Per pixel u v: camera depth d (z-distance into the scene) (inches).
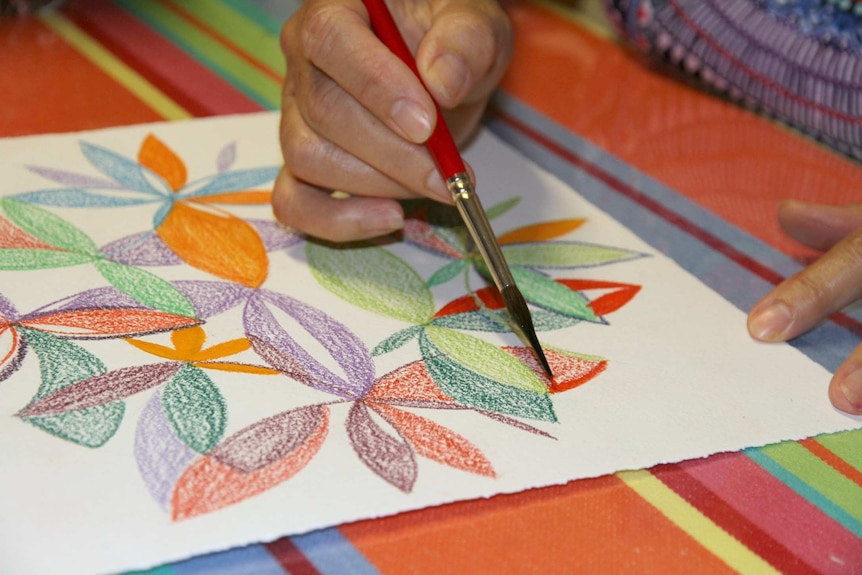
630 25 33.3
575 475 16.2
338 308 20.3
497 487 15.7
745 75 30.8
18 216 22.4
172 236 22.4
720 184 27.4
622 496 16.1
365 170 22.0
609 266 22.8
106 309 19.4
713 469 16.9
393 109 19.7
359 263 22.1
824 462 17.4
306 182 22.8
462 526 15.2
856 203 24.1
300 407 17.1
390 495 15.4
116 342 18.4
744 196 26.9
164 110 28.9
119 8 35.6
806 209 23.8
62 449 15.6
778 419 18.1
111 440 15.9
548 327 20.2
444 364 18.7
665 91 32.7
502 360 19.0
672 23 31.8
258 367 18.1
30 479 14.9
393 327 19.8
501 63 25.2
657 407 18.1
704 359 19.6
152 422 16.4
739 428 17.8
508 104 30.8
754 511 16.2
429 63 20.7
